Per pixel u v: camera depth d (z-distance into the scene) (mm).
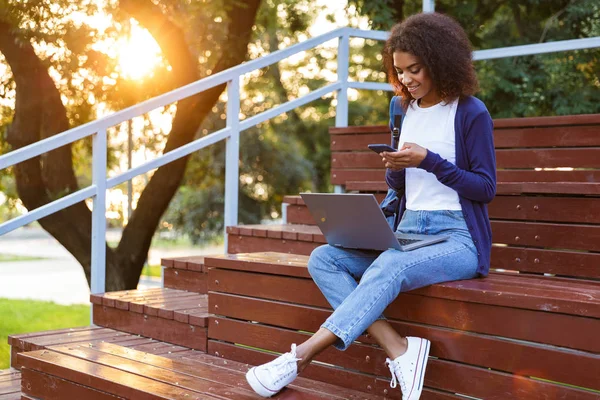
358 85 5312
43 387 3256
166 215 14242
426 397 2750
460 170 2711
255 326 3318
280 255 3547
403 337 2719
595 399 2295
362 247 2830
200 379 2938
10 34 6461
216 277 3477
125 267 7551
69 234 7297
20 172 6988
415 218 2891
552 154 3969
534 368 2447
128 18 6973
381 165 4750
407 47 2758
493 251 3561
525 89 7191
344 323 2588
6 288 11898
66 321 8383
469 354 2615
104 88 7125
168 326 3785
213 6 7301
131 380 2908
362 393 2893
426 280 2699
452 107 2828
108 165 9211
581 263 3283
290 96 16172
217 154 11469
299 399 2674
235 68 4711
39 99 6820
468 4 7242
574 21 7023
